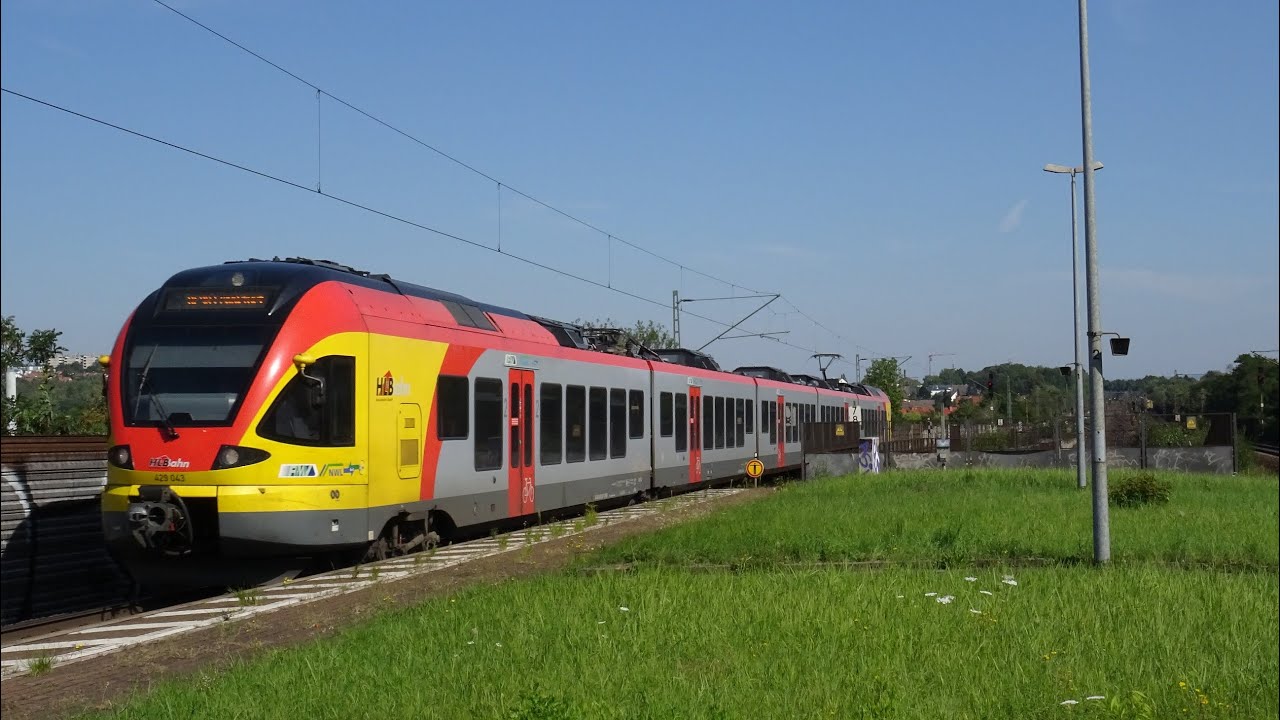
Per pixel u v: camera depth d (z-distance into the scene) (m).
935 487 27.47
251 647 10.33
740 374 36.78
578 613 10.55
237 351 14.59
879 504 22.50
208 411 14.33
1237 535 16.92
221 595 14.20
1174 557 15.20
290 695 7.90
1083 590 11.52
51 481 18.39
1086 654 8.62
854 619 9.86
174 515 14.10
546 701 6.79
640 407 26.59
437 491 17.19
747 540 16.75
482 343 18.80
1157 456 38.28
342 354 15.11
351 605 12.36
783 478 40.66
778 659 8.52
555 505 21.64
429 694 7.77
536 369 20.86
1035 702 7.25
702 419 31.12
